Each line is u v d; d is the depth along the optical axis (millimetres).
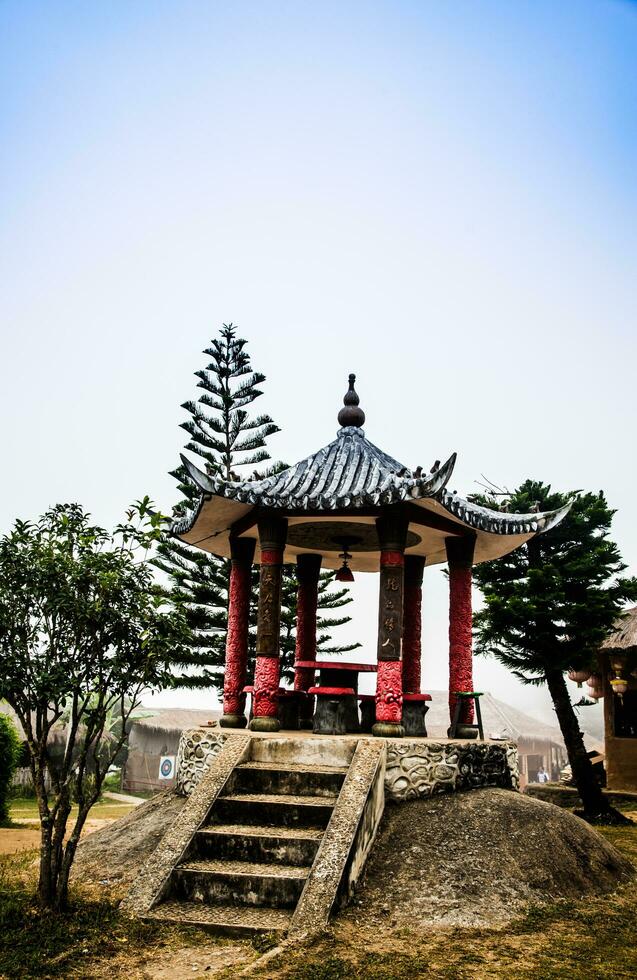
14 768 18047
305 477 11984
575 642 18328
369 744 9891
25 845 12664
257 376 22969
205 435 22719
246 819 8820
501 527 12086
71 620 7812
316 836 8211
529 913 7723
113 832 10203
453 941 6941
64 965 6266
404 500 10250
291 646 22500
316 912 7121
